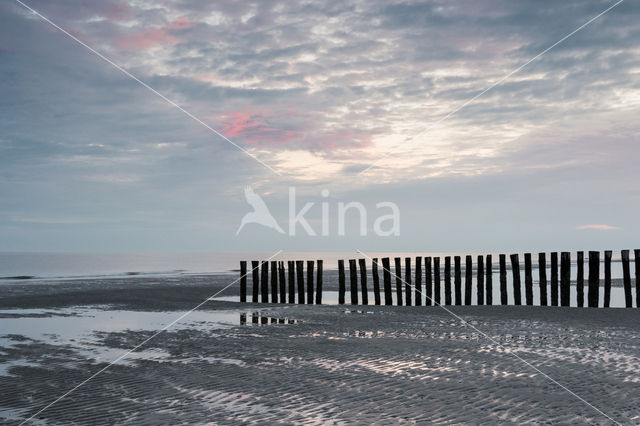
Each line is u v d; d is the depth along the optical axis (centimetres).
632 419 573
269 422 583
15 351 994
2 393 714
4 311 1571
